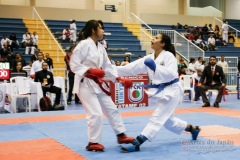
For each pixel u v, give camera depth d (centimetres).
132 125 707
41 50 1773
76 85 484
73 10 2248
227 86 1683
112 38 2077
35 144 527
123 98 1052
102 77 467
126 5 2450
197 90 1255
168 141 534
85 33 489
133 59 1889
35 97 1032
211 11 2794
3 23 1956
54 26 2070
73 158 437
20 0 2211
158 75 471
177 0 2669
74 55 471
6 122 766
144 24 2375
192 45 1856
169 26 2462
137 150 475
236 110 961
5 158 441
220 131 617
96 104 474
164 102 486
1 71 1074
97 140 476
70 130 655
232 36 2470
